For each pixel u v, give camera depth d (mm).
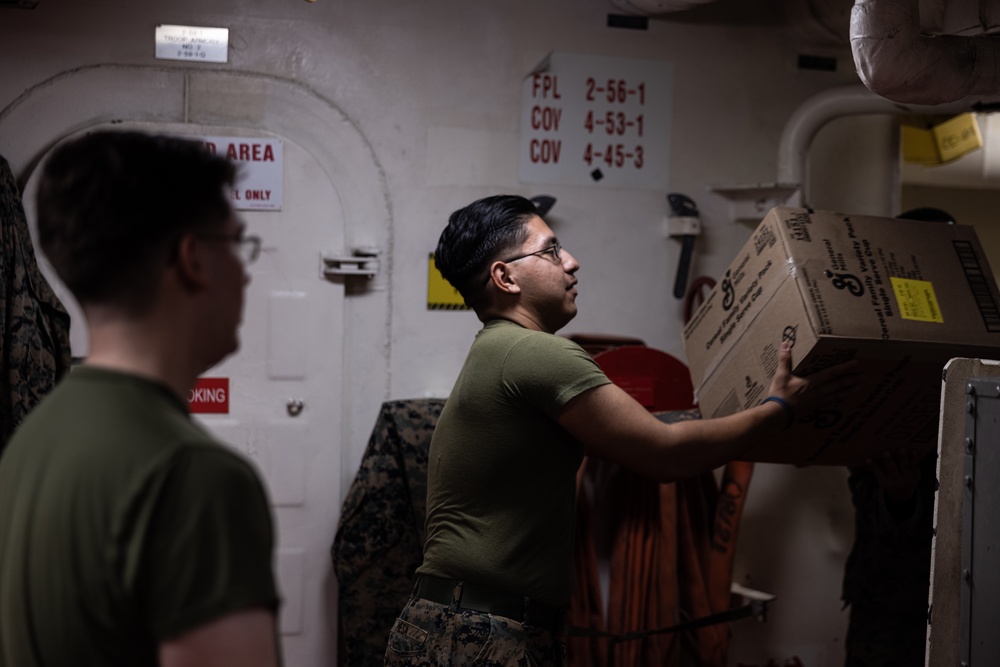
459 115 3367
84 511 960
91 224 1010
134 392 1007
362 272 3223
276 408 3205
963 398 1853
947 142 3973
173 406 1031
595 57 3480
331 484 3232
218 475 969
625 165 3514
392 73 3316
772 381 2189
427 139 3342
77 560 954
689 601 3203
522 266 2117
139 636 954
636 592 3119
